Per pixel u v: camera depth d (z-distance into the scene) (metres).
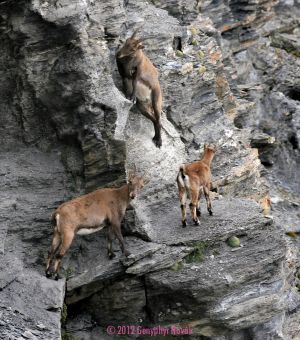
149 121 41.47
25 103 37.62
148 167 39.91
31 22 35.66
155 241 37.47
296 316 43.56
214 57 51.47
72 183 37.50
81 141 36.88
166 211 39.84
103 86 37.09
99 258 36.66
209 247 38.06
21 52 36.56
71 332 37.03
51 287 34.06
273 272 38.53
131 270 36.22
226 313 37.44
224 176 46.34
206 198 39.06
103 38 37.34
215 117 48.16
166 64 45.41
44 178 37.19
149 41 45.41
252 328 39.28
